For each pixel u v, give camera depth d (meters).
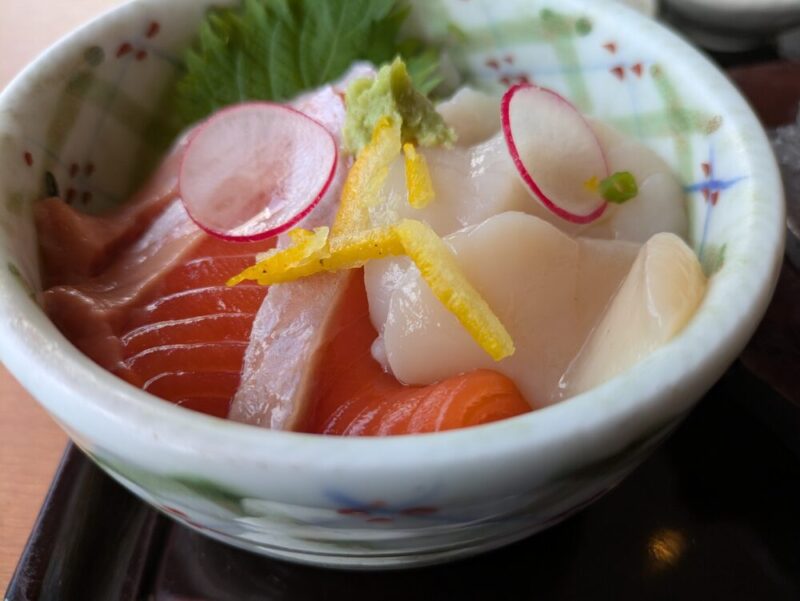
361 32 0.16
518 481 0.08
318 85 0.17
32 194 0.12
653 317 0.10
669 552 0.12
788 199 0.15
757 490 0.13
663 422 0.09
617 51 0.14
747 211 0.11
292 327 0.12
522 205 0.12
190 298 0.13
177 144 0.15
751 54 0.23
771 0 0.22
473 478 0.08
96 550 0.12
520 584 0.11
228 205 0.13
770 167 0.11
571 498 0.09
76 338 0.12
